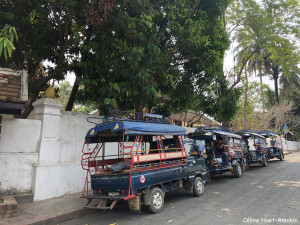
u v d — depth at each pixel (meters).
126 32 7.56
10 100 5.73
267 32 15.18
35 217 5.39
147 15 7.84
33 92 9.70
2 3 7.83
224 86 11.89
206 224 5.00
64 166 7.67
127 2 7.37
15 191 6.63
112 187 5.78
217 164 10.52
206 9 10.55
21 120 7.02
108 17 7.41
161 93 10.83
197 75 10.99
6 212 5.34
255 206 6.29
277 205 6.34
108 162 7.21
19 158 6.79
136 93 8.08
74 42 7.74
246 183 9.90
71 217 5.81
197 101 11.98
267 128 25.95
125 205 6.95
